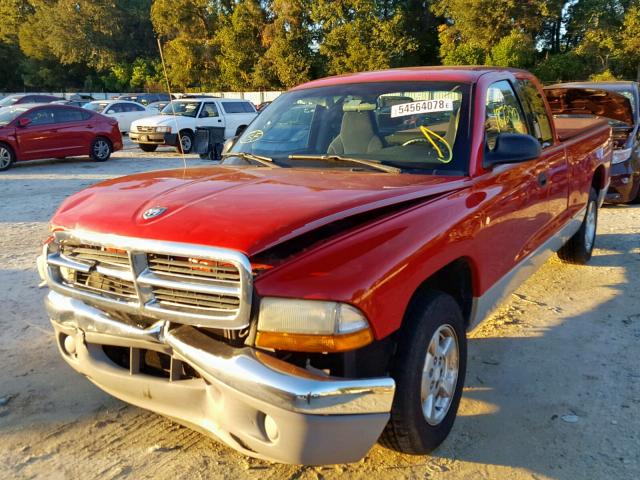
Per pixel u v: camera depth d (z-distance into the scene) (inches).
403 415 111.2
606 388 154.4
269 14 1999.3
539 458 125.3
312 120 165.9
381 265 101.6
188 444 130.3
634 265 257.6
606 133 258.5
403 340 111.0
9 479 118.3
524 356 173.2
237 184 124.6
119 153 778.8
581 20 1801.2
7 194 455.8
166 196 117.6
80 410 144.5
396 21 1807.3
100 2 2487.7
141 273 105.6
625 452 127.0
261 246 96.7
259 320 96.9
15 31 2751.0
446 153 143.3
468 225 127.4
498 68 176.7
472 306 140.3
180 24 2130.9
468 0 1748.3
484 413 142.9
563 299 219.1
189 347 102.0
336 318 94.8
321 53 1866.4
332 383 94.3
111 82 2534.5
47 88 2805.1
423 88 157.0
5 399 149.1
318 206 107.6
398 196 117.4
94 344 120.0
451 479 118.4
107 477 118.8
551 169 184.5
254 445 99.9
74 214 118.3
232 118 782.5
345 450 97.8
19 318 201.6
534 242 176.1
